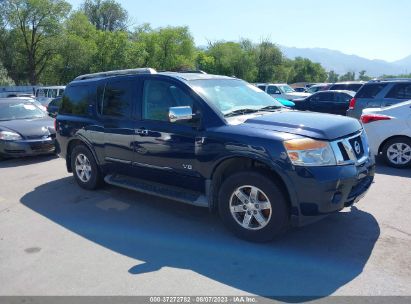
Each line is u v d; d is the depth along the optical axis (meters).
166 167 4.77
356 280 3.34
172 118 4.13
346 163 3.85
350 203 3.97
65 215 5.13
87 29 42.88
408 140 7.19
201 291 3.24
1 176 7.54
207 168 4.32
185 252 3.96
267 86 21.77
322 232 4.33
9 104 10.09
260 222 4.02
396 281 3.30
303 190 3.69
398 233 4.26
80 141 6.21
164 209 5.26
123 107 5.33
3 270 3.69
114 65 40.97
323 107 15.62
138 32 52.94
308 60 102.94
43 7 36.09
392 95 9.55
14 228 4.71
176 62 52.00
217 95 4.67
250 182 3.99
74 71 40.00
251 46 69.69
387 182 6.32
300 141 3.71
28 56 38.34
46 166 8.30
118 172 5.60
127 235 4.42
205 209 5.22
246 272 3.53
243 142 3.96
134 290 3.28
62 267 3.71
